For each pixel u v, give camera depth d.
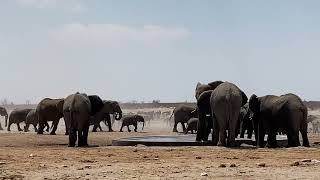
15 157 23.50
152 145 30.64
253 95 32.03
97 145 33.34
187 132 50.53
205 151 26.64
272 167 19.23
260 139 31.52
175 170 18.47
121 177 16.78
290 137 29.81
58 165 20.25
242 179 16.17
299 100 29.83
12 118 57.41
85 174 17.52
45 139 35.56
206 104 32.84
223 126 29.48
